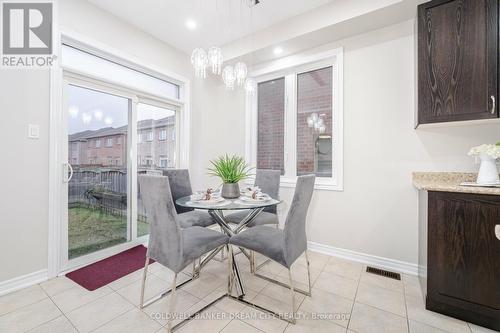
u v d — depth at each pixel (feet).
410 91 7.31
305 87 10.00
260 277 6.98
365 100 8.07
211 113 12.00
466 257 5.02
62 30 7.04
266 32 9.20
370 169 7.97
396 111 7.54
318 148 9.60
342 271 7.40
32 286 6.35
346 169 8.42
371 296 6.00
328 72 9.36
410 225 7.30
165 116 10.85
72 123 7.60
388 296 6.00
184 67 11.21
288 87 10.39
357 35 8.25
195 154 11.70
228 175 7.22
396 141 7.52
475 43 5.57
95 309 5.44
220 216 7.38
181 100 11.21
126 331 4.75
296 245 5.49
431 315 5.25
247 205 6.02
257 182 9.62
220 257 8.56
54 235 6.86
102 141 8.48
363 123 8.10
